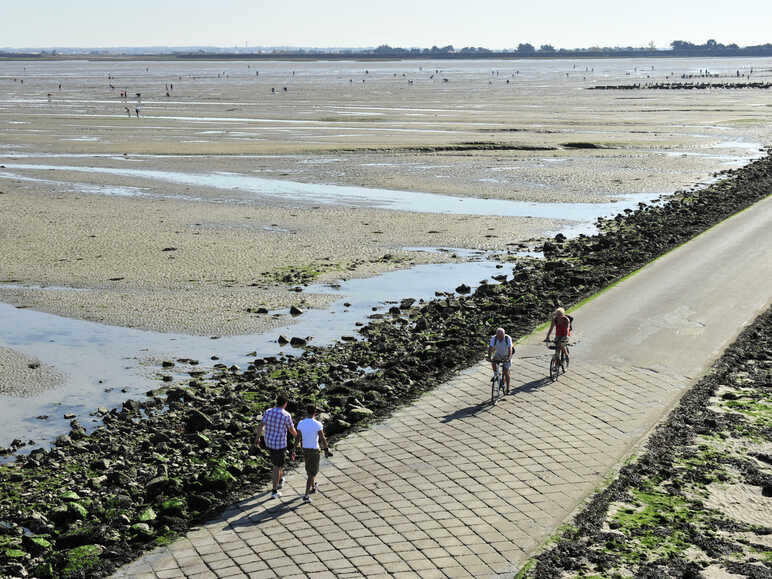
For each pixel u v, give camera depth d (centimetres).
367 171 6328
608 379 2178
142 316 2905
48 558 1398
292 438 1839
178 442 1886
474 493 1551
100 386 2297
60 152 7325
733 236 4038
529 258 3772
